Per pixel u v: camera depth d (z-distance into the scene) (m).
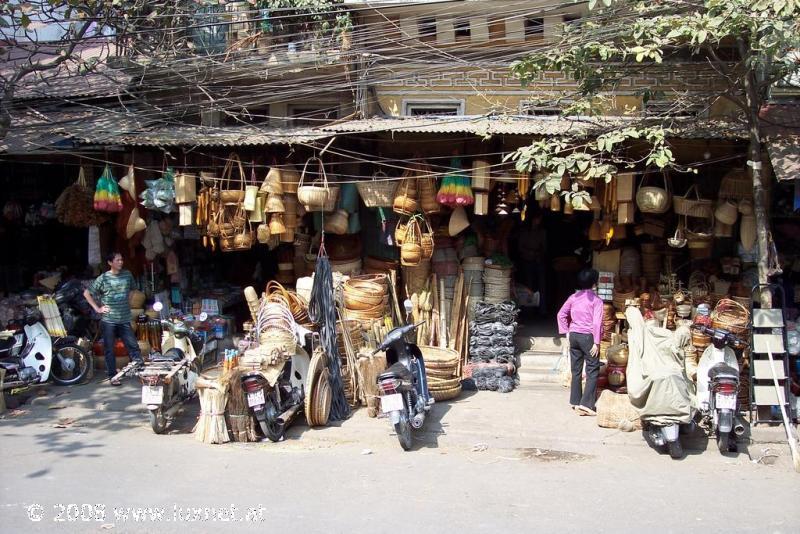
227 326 10.76
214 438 7.15
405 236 9.07
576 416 7.91
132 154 9.70
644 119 8.27
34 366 9.07
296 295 8.59
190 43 10.55
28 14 8.95
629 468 6.44
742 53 7.46
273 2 10.19
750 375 7.29
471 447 7.08
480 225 10.12
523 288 11.21
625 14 8.06
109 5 9.31
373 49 9.65
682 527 5.03
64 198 9.83
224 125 10.84
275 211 8.95
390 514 5.23
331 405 7.84
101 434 7.48
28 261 12.06
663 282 9.56
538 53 8.11
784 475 6.26
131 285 9.94
